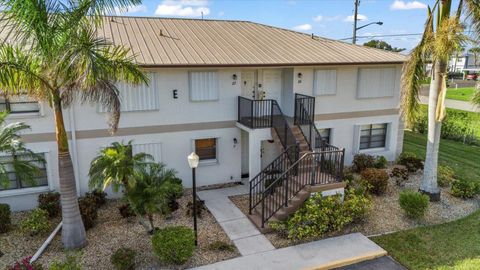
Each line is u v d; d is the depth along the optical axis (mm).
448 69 12453
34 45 7934
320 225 10242
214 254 9359
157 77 13047
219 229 10812
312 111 14664
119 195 13188
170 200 11562
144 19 17125
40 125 12031
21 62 7902
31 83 8164
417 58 12320
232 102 14469
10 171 11914
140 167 9484
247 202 12930
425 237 10328
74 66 7766
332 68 15531
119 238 10094
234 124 14648
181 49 14172
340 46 17594
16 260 9031
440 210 12203
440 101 12227
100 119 12680
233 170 15016
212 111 14195
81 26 8281
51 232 10445
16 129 9641
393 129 17516
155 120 13406
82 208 10688
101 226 10852
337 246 9773
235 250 9586
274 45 16266
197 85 13633
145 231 10523
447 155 19484
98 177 9312
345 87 16094
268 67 13836
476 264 8898
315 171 12336
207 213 11953
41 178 12484
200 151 14531
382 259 9305
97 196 12258
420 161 16562
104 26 15211
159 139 13594
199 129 14133
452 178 15461
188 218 11523
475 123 23859
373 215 11648
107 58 8383
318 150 13555
